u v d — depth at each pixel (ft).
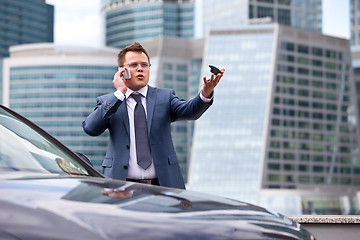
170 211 7.16
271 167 522.06
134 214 6.90
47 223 6.57
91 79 630.33
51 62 631.15
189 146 619.67
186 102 13.87
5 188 7.42
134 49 13.97
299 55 553.23
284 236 7.23
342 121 568.41
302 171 537.24
